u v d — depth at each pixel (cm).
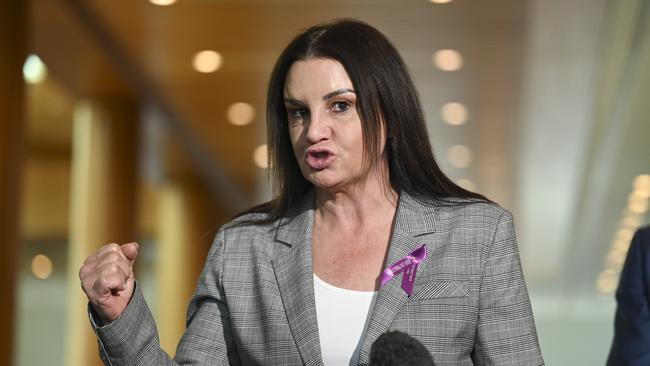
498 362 507
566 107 3222
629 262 805
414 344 383
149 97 3275
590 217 4862
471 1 2298
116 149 3288
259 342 524
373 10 2362
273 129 544
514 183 4562
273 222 547
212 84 3123
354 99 507
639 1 2225
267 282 529
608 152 3622
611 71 2769
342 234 529
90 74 2997
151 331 478
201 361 532
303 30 546
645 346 784
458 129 3641
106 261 465
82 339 3253
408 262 511
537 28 2469
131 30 2589
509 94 3125
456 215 524
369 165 511
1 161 2092
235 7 2348
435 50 2700
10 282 2067
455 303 505
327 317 511
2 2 2116
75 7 2388
